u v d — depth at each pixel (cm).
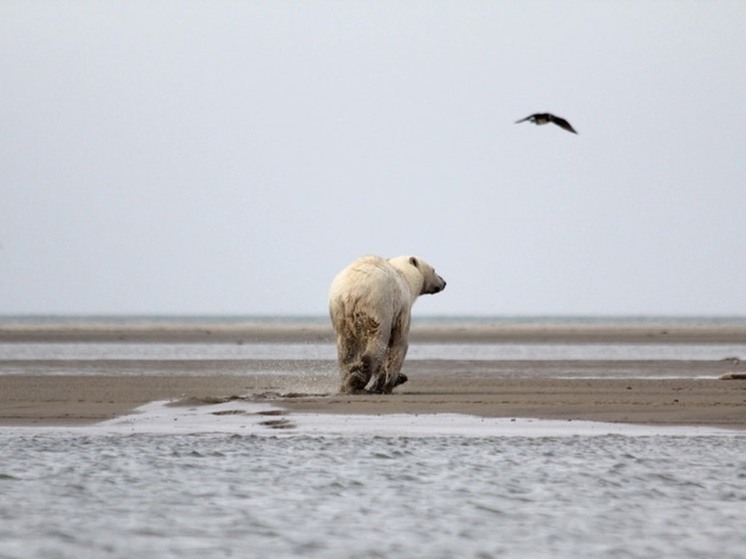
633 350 19175
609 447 6059
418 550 3869
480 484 4988
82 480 5034
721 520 4334
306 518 4312
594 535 4094
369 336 8488
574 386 10006
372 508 4488
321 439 6341
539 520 4312
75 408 7981
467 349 19775
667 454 5819
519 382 10619
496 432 6675
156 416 7450
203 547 3884
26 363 14075
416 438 6400
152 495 4709
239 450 5922
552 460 5616
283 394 8669
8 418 7388
